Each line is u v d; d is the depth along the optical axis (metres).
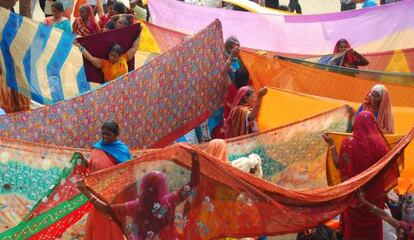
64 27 12.28
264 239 8.14
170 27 13.56
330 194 6.85
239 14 13.44
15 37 10.66
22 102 11.09
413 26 13.15
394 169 7.76
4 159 7.14
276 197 6.51
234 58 10.30
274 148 8.46
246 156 8.38
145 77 9.39
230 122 9.62
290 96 9.51
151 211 6.28
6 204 7.18
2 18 10.62
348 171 8.09
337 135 8.30
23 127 8.34
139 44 11.58
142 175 6.24
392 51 12.16
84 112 8.82
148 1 13.61
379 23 13.27
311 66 10.50
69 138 8.70
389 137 8.29
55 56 10.73
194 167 6.31
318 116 8.59
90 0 15.82
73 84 10.78
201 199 6.38
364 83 10.21
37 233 6.91
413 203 8.40
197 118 10.02
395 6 13.22
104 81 10.65
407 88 10.14
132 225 6.26
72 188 6.96
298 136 8.59
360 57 11.88
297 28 13.38
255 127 9.45
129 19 11.92
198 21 13.49
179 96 9.77
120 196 6.21
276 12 14.42
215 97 10.15
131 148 9.40
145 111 9.43
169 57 9.61
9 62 10.77
